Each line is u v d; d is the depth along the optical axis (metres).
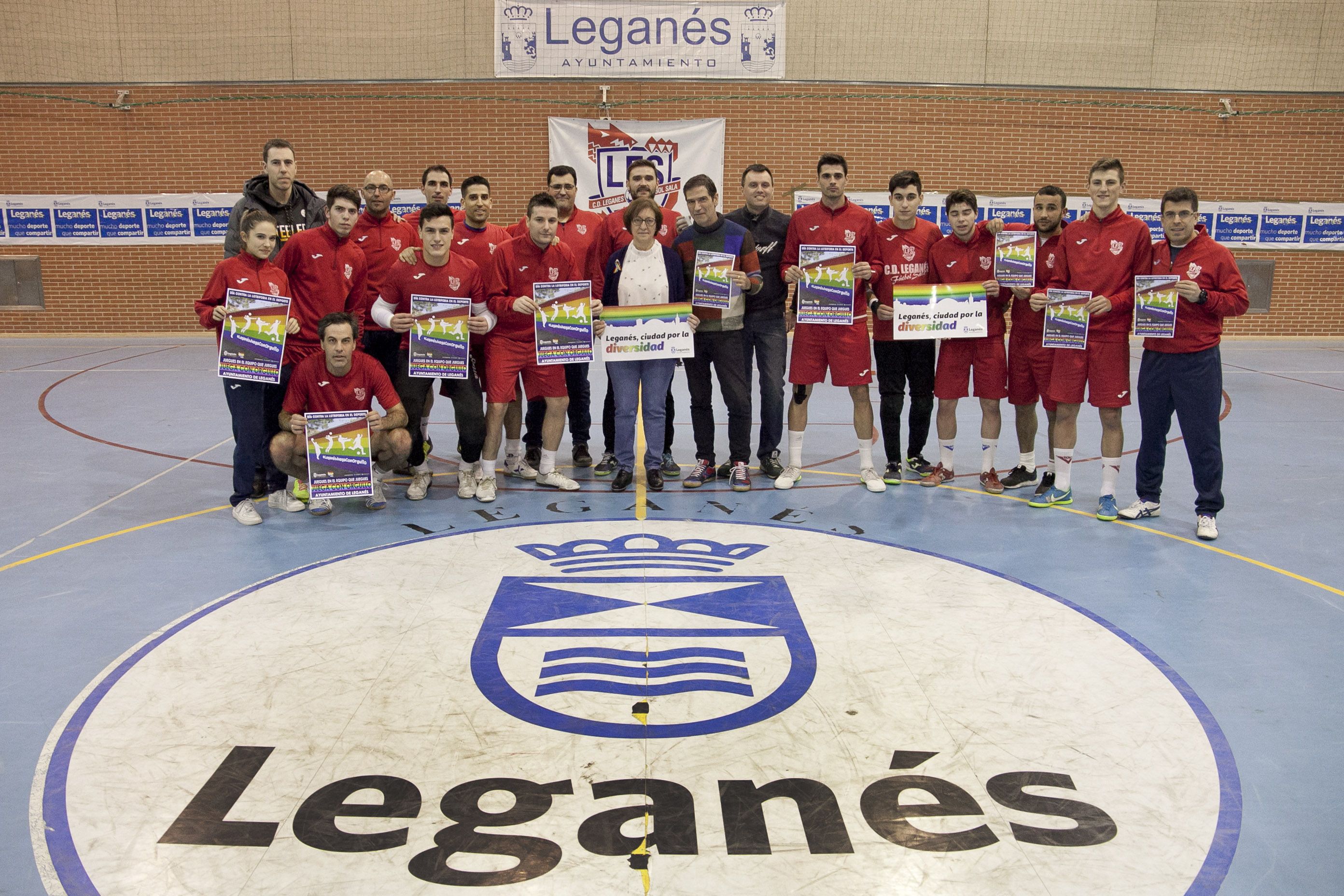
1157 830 2.73
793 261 6.23
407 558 4.96
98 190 13.16
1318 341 13.98
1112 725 3.31
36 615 4.20
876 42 12.91
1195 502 6.14
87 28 12.71
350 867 2.52
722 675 3.65
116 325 13.55
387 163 13.10
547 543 5.23
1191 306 5.22
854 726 3.28
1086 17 12.95
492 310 5.87
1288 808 2.85
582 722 3.28
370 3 12.70
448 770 2.98
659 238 6.10
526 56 12.82
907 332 6.07
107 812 2.77
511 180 13.16
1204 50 13.09
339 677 3.61
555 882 2.46
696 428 6.47
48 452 7.25
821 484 6.56
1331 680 3.68
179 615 4.20
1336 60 13.16
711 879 2.48
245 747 3.11
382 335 6.09
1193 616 4.28
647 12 12.72
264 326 5.27
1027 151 13.27
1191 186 13.49
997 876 2.52
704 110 13.02
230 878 2.48
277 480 5.98
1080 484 6.57
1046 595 4.51
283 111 12.95
